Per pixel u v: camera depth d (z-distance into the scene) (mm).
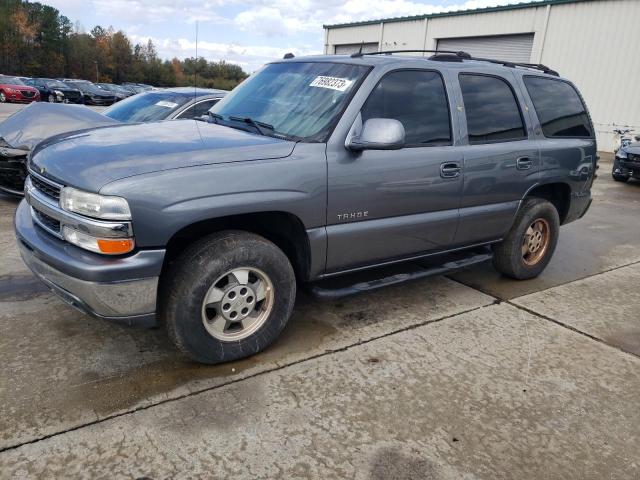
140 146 2992
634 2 17312
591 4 18391
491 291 4715
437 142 3836
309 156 3170
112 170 2697
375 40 27703
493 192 4258
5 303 3844
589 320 4188
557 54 19656
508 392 3092
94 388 2889
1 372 2984
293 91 3771
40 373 3000
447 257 4637
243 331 3199
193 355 3031
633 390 3197
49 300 3926
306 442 2564
